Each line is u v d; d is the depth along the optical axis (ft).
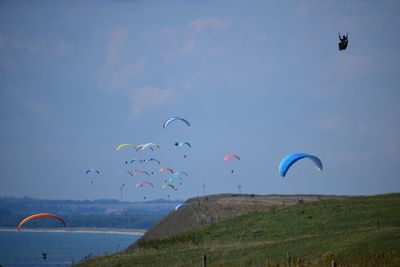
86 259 379.76
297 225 414.82
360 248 288.71
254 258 311.47
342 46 236.63
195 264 312.09
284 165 434.30
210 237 429.79
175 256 344.90
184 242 422.00
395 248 278.46
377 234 307.99
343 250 290.56
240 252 332.19
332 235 334.03
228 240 408.46
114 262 346.33
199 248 370.73
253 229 428.97
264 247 335.26
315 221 414.82
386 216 396.37
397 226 363.35
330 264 264.93
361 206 440.45
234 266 297.74
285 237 385.91
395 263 253.03
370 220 391.04
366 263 258.57
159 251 380.99
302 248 313.94
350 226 382.22
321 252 294.87
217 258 325.21
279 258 300.61
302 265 270.26
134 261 342.44
